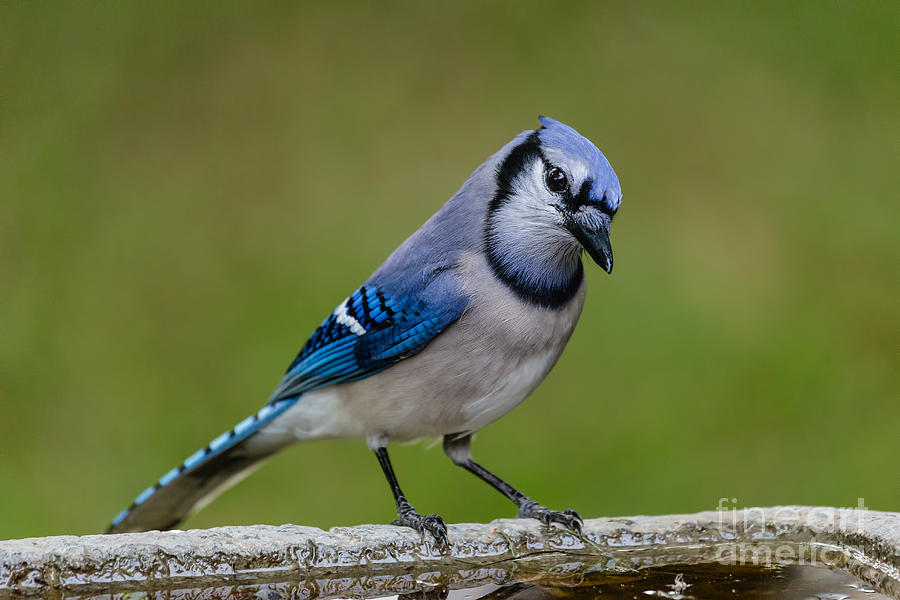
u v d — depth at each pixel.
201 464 7.18
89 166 12.79
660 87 13.73
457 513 9.95
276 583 5.62
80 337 11.45
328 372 6.86
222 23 13.87
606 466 10.45
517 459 10.36
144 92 13.37
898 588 5.49
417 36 14.17
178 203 12.70
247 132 13.41
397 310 6.63
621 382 11.09
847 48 13.73
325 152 13.25
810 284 12.02
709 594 5.43
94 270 12.01
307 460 10.26
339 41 14.05
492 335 6.50
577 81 13.88
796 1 14.08
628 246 12.44
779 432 10.72
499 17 14.37
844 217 12.52
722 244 12.58
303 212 12.79
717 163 13.18
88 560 5.41
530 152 6.61
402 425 6.80
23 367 11.04
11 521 9.56
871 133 13.20
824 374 11.16
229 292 11.96
